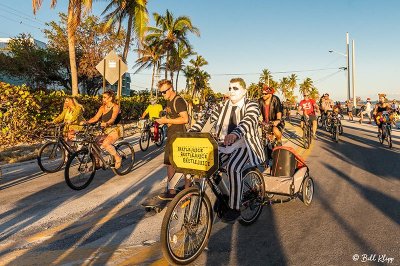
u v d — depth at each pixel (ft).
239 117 12.58
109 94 21.34
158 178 22.09
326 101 59.11
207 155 10.22
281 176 15.33
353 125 70.64
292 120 92.63
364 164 26.13
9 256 10.78
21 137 38.06
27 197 17.72
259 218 14.17
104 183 20.81
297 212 14.88
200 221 10.69
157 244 11.64
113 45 108.58
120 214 14.88
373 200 16.53
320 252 10.91
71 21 59.82
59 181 21.31
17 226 13.52
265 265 10.09
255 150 12.32
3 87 35.63
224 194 11.91
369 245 11.37
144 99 94.84
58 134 24.02
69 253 10.98
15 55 108.47
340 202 16.29
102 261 10.39
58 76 117.19
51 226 13.48
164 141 43.93
